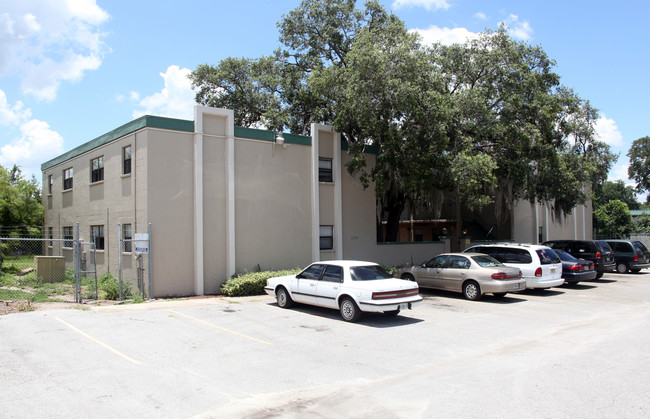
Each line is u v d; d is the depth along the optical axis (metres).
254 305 14.04
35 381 6.84
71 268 22.30
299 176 19.22
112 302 14.38
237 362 7.97
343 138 20.75
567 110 21.95
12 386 6.61
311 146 19.56
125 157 17.50
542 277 16.20
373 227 21.42
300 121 23.41
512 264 16.81
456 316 12.48
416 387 6.60
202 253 16.42
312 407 5.85
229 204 17.08
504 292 14.81
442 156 17.77
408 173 18.16
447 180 18.25
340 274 12.15
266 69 23.91
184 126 16.45
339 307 11.88
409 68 16.78
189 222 16.42
